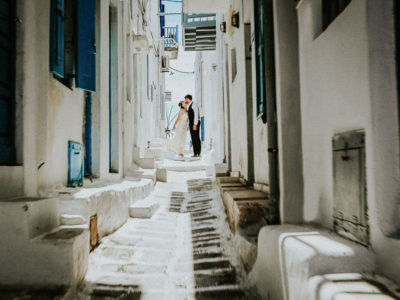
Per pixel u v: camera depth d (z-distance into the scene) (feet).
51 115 10.09
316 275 4.55
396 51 4.41
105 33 15.75
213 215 14.64
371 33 4.75
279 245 5.83
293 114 7.93
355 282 4.22
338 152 5.88
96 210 10.00
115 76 18.22
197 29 46.37
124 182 16.96
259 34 12.07
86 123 14.87
